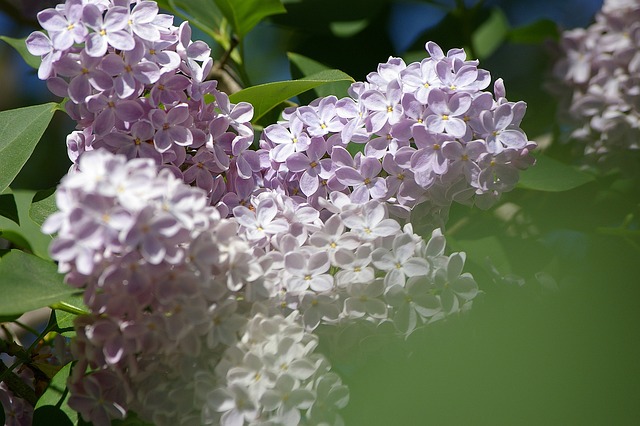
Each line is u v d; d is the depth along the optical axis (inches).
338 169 31.3
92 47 30.3
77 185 28.0
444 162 30.9
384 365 30.0
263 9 37.0
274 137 31.9
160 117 30.8
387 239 30.6
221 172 31.6
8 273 30.1
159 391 29.5
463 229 36.0
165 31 31.2
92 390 29.6
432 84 31.2
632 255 35.7
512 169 31.3
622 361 27.4
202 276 28.9
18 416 32.3
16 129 33.5
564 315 27.8
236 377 29.4
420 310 30.4
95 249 28.2
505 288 31.8
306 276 30.2
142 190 28.2
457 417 27.7
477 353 27.9
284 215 30.8
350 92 32.2
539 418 27.3
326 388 29.7
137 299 29.0
